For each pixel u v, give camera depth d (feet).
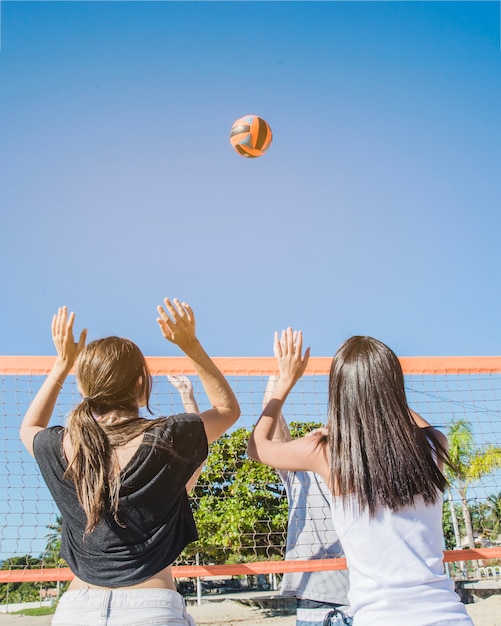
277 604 50.52
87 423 5.52
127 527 5.27
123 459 5.43
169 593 5.26
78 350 6.66
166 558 5.38
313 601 7.93
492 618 36.60
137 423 5.68
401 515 5.21
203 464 6.40
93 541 5.28
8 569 10.27
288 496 9.37
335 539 8.84
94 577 5.23
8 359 11.03
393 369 5.62
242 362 11.82
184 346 6.26
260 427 6.35
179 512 5.74
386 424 5.37
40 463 5.70
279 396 6.67
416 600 4.94
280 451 5.95
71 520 5.44
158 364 11.47
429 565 5.11
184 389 7.98
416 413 6.50
